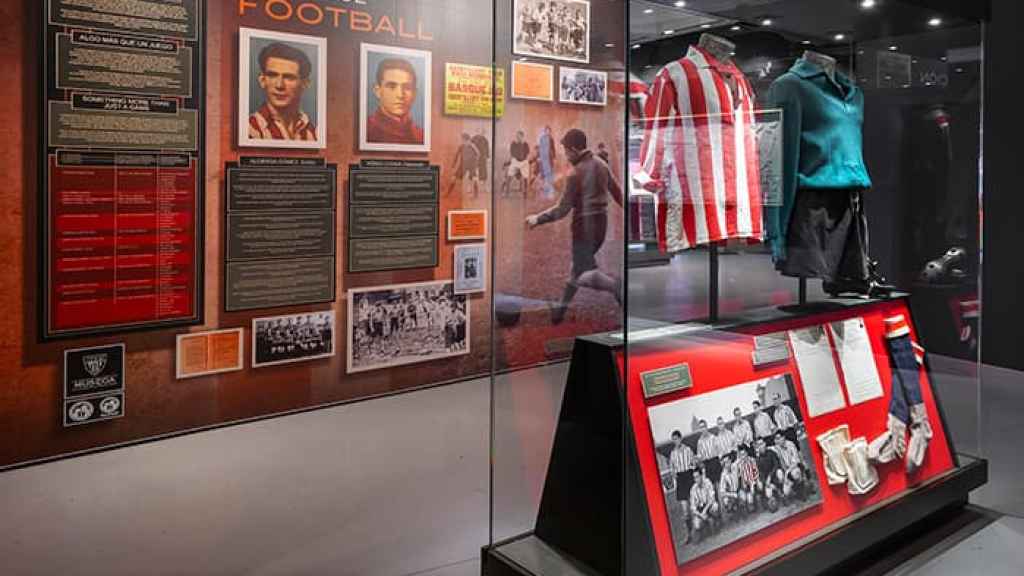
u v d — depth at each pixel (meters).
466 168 5.48
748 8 2.43
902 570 2.83
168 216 4.19
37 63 3.73
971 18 3.30
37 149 3.76
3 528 3.18
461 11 5.34
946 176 3.32
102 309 4.02
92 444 4.07
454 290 5.50
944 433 3.30
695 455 2.33
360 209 4.96
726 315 2.46
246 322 4.55
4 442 3.81
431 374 5.45
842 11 2.78
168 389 4.30
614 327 2.28
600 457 2.25
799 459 2.63
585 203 2.39
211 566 2.88
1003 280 5.67
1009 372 5.61
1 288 3.74
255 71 4.45
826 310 2.85
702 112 2.36
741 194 2.50
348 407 4.96
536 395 2.46
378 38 4.95
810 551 2.53
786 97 2.67
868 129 3.02
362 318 5.05
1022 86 5.44
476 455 4.13
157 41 4.08
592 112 2.35
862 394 2.92
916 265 3.23
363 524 3.27
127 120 4.01
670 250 2.27
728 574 2.36
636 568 2.18
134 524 3.24
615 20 2.19
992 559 2.91
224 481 3.72
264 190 4.54
